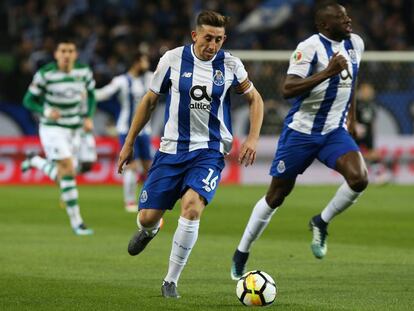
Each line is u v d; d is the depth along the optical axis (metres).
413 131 66.81
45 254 31.25
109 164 64.06
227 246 33.94
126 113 48.16
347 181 27.53
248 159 22.95
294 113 28.08
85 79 40.34
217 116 23.00
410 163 66.38
